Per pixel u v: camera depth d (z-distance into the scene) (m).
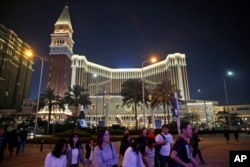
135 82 58.22
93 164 4.46
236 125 100.19
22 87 175.62
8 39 153.25
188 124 4.48
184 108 107.19
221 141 34.25
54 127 55.56
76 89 68.81
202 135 51.38
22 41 173.00
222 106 130.38
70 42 140.88
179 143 4.33
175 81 155.00
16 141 18.00
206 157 14.87
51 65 124.56
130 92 57.22
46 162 4.35
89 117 105.19
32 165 13.03
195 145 11.25
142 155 5.10
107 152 4.54
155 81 173.88
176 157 4.16
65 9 150.12
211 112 108.00
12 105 159.00
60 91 119.12
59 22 142.50
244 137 44.88
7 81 152.75
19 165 13.03
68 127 56.31
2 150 13.56
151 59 38.22
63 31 140.00
